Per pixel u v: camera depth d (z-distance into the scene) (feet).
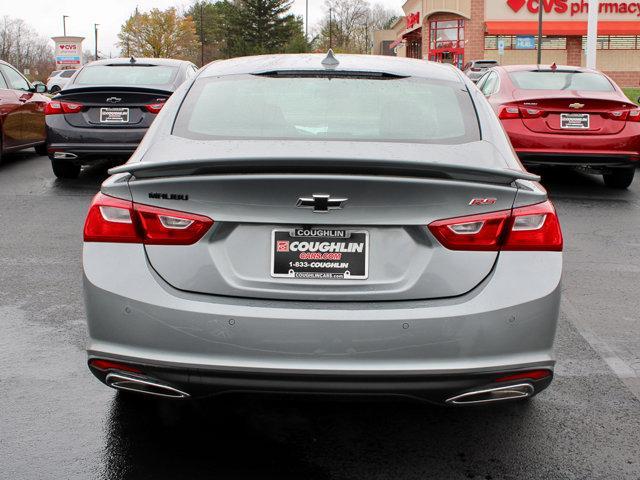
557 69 31.91
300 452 9.66
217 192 8.51
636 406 11.19
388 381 8.41
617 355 13.32
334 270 8.56
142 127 29.07
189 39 263.90
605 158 28.35
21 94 36.83
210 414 10.72
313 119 10.44
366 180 8.39
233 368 8.39
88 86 30.01
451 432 10.25
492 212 8.64
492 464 9.39
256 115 10.54
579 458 9.59
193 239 8.58
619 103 28.27
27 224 23.73
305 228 8.54
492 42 152.97
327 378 8.38
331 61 12.10
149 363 8.56
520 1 150.10
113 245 8.79
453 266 8.56
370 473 9.14
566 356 13.24
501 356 8.57
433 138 10.14
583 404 11.23
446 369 8.42
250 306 8.45
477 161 9.50
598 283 18.08
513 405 11.16
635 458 9.62
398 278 8.57
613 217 25.89
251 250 8.59
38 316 15.02
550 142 28.22
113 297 8.64
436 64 12.80
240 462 9.39
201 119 10.47
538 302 8.61
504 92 30.09
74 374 12.14
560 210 26.89
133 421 10.49
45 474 9.05
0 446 9.73
